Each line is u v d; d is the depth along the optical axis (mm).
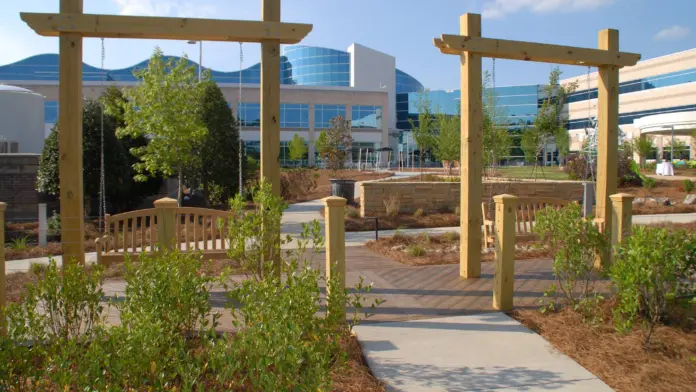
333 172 34375
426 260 8164
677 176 28406
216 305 5508
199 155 17016
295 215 15219
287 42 6055
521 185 15250
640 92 52812
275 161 6012
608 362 3971
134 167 14938
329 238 4867
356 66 69438
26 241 10688
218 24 5793
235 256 4750
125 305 3322
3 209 4180
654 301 4277
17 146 20141
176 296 3535
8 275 7258
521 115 50250
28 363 3021
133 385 2775
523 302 5637
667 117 35750
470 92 6719
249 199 18219
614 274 4398
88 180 13352
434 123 22797
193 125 15156
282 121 51969
